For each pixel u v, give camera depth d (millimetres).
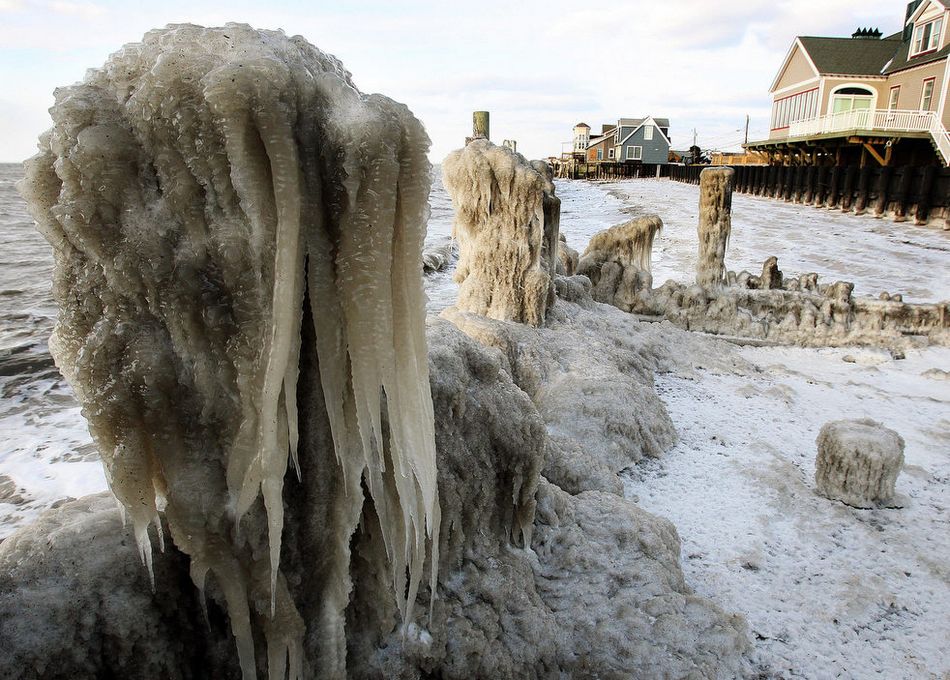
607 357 6551
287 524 2203
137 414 1872
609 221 25891
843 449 4668
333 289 2037
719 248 9352
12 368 6957
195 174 1784
